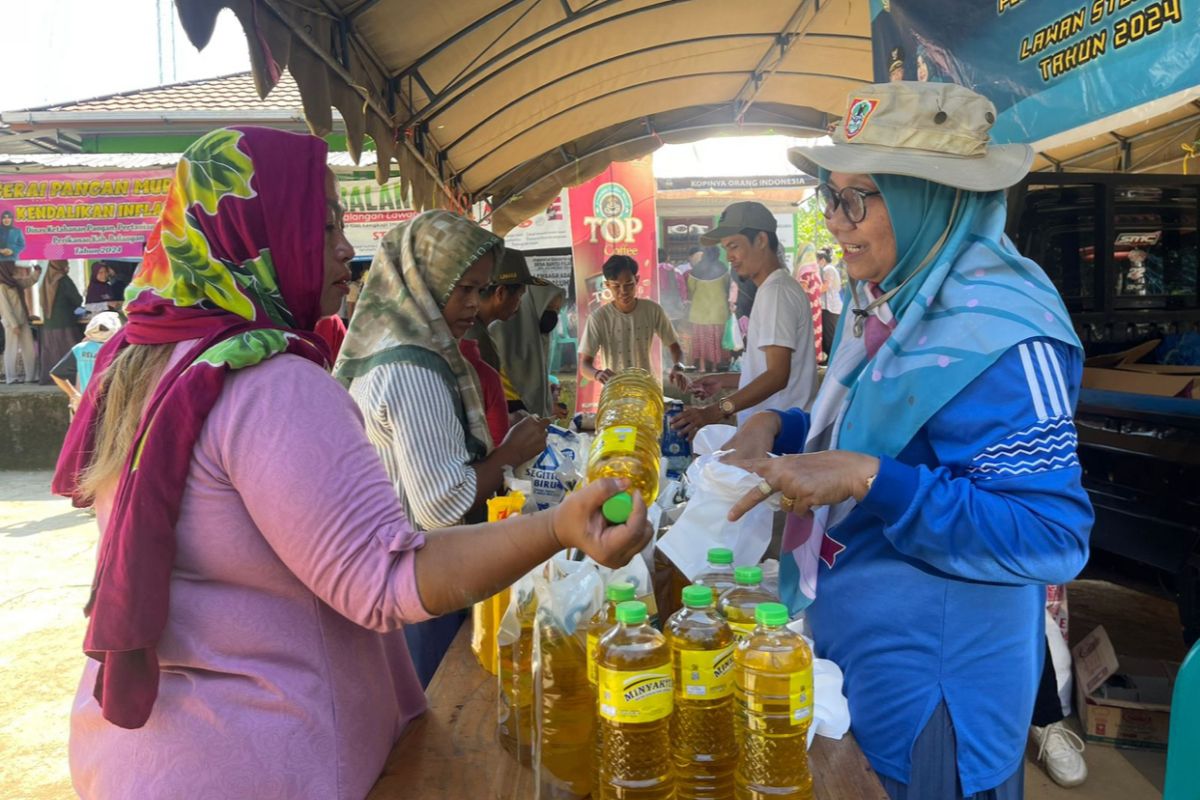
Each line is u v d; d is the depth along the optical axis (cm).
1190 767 130
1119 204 421
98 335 801
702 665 119
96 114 1035
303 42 270
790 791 113
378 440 211
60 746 365
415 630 231
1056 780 292
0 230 881
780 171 1180
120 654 107
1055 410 128
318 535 106
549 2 379
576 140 651
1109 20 209
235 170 119
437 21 347
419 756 137
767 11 453
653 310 618
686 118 647
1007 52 247
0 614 527
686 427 283
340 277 139
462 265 221
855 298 169
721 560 138
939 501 126
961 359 133
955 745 141
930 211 146
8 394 1052
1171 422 328
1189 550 323
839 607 153
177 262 117
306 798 114
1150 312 416
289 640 115
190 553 111
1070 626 414
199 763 110
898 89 149
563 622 127
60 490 129
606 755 112
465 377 223
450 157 531
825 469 132
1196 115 433
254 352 110
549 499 216
